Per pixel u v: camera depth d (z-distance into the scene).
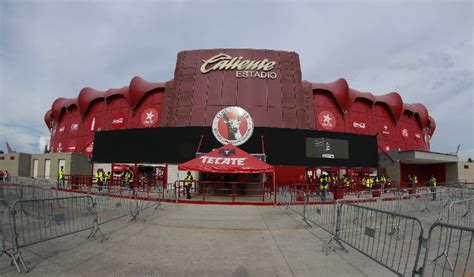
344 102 46.59
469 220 10.36
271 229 8.58
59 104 58.72
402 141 51.88
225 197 17.25
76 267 5.04
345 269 5.18
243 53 31.38
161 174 23.84
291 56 31.73
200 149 22.44
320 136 23.33
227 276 4.82
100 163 24.34
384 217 10.95
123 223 9.06
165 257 5.73
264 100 29.23
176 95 30.03
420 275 4.17
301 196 15.25
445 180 34.78
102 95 51.75
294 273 4.97
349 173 24.55
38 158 34.59
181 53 31.78
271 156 22.36
